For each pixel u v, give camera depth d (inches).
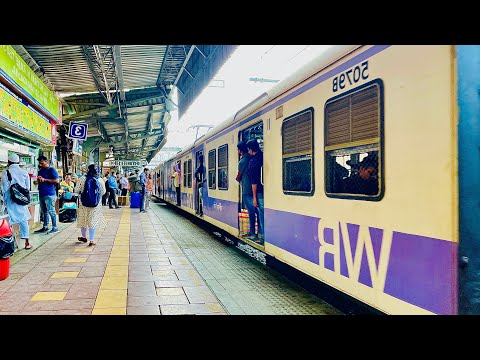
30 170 393.7
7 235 212.5
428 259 110.3
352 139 145.1
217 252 297.0
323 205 166.2
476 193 102.6
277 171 215.8
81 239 319.6
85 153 870.4
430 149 109.3
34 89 362.3
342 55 148.7
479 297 101.2
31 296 183.5
